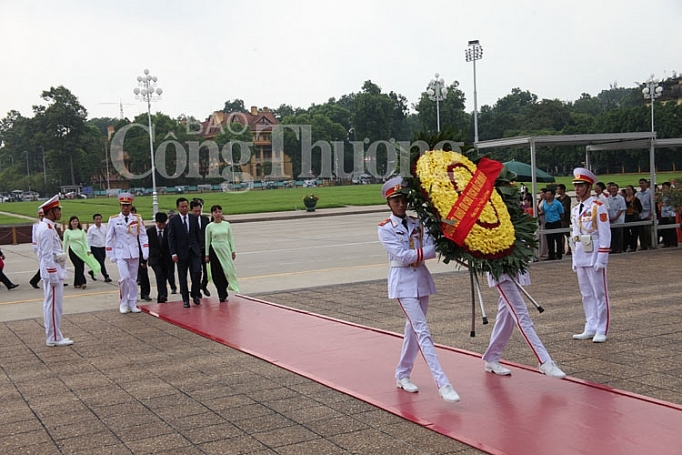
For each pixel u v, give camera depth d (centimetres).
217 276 1280
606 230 821
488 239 638
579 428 530
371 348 842
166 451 523
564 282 1304
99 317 1168
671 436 505
